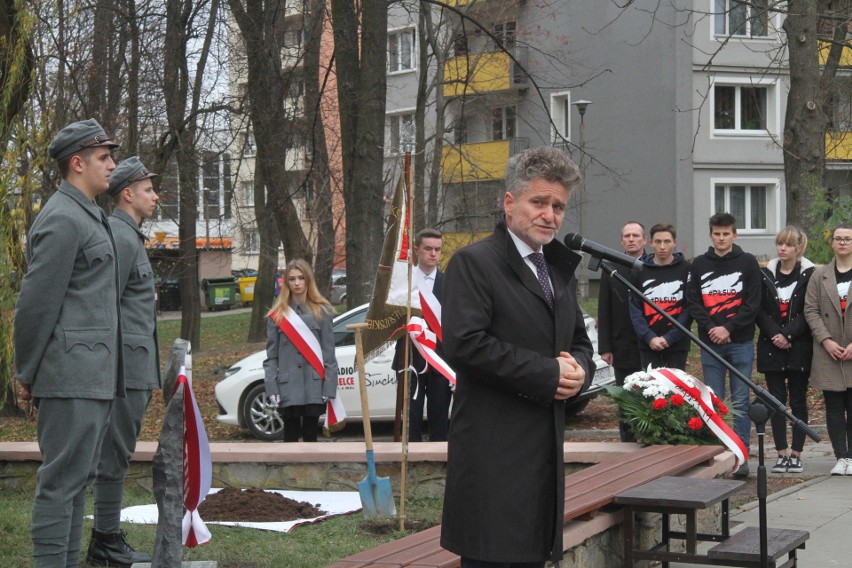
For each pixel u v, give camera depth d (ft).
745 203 117.29
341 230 94.43
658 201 115.65
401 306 24.58
